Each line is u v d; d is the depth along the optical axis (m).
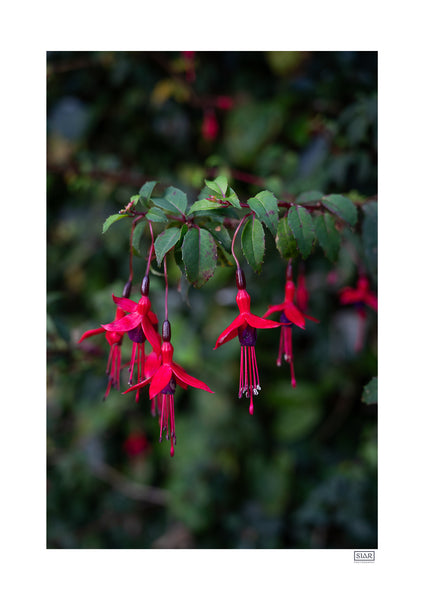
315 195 0.47
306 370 0.66
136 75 0.67
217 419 0.66
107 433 0.70
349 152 0.58
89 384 0.61
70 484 0.66
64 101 0.68
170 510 0.70
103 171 0.62
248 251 0.43
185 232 0.42
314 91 0.62
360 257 0.54
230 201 0.42
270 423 0.69
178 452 0.69
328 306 0.62
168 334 0.43
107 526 0.69
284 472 0.67
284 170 0.64
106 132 0.70
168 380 0.42
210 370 0.66
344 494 0.61
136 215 0.44
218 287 0.65
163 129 0.70
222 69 0.70
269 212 0.42
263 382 0.67
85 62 0.65
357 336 0.62
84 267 0.67
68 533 0.66
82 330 0.57
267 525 0.66
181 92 0.68
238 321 0.43
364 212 0.49
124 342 0.57
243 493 0.69
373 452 0.62
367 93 0.58
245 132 0.68
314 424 0.66
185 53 0.66
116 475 0.70
